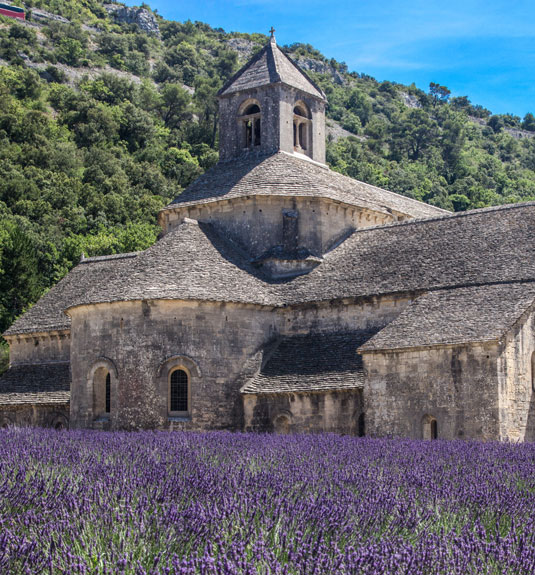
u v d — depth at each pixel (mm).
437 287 39500
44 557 10805
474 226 43531
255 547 10852
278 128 50250
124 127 150125
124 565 10242
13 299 77188
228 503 13852
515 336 34875
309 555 10859
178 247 43781
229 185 48312
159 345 40219
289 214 46281
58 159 123062
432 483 17781
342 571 10453
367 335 41000
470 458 23406
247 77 51750
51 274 88438
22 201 102750
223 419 40344
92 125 143375
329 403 38625
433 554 11203
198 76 199625
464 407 34469
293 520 13000
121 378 40562
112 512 12875
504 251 40250
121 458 21562
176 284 40875
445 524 13883
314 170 50250
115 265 54656
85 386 41750
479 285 38531
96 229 103875
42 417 46688
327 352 41031
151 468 19141
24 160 120188
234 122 51688
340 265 44938
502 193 164750
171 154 143375
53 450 22812
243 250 46719
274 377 40750
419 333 36406
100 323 41562
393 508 14531
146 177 124500
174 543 11734
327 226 47188
